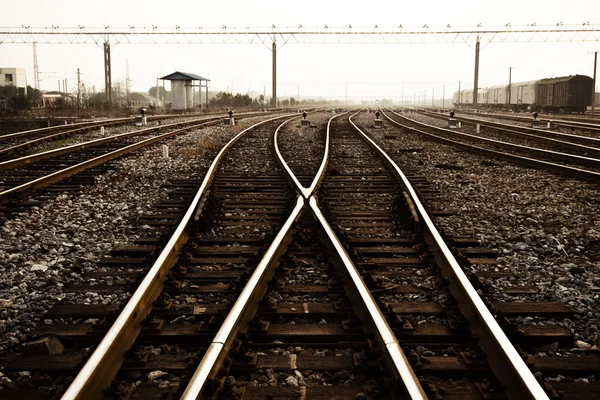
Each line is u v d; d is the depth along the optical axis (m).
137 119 29.22
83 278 5.70
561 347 4.29
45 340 4.09
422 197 9.45
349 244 6.69
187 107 56.44
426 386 3.45
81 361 3.61
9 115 34.91
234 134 23.14
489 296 5.07
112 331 3.87
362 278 5.40
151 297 4.91
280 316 4.67
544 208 9.05
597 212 8.72
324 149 17.09
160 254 5.69
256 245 6.82
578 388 3.56
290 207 8.36
